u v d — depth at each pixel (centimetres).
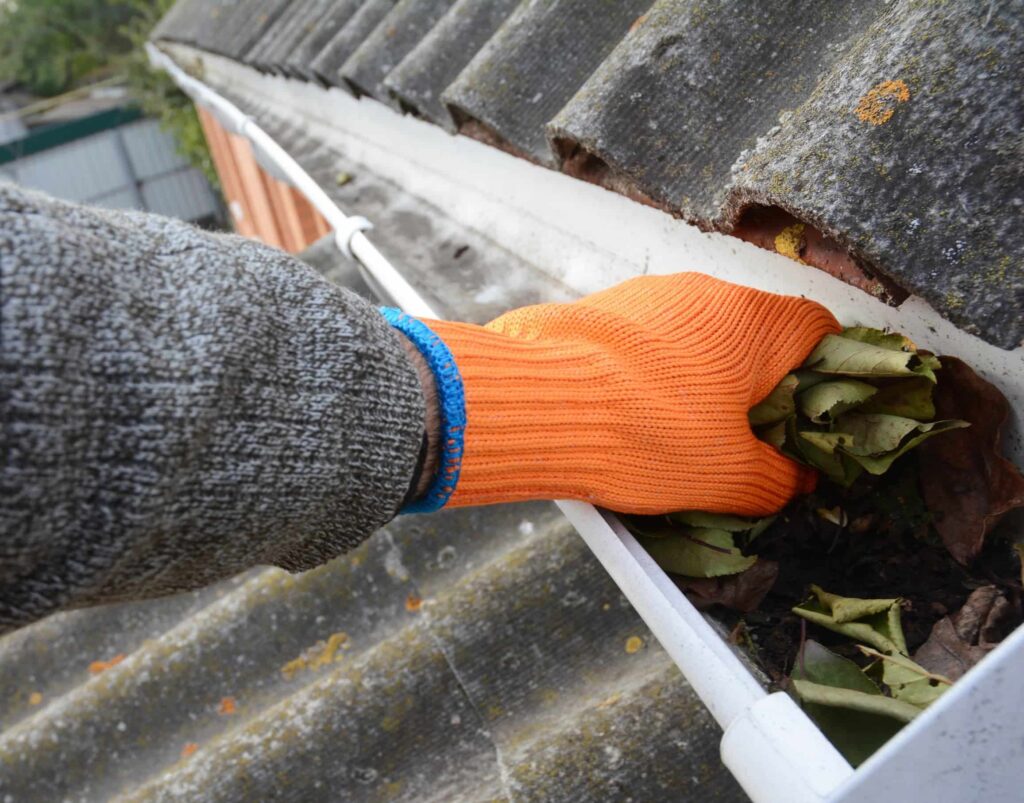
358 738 55
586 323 42
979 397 39
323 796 54
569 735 49
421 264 81
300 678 63
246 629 66
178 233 28
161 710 65
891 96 32
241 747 57
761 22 43
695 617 35
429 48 73
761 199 36
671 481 40
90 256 24
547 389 37
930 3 32
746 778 29
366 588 65
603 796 46
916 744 24
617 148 45
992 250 29
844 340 43
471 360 36
